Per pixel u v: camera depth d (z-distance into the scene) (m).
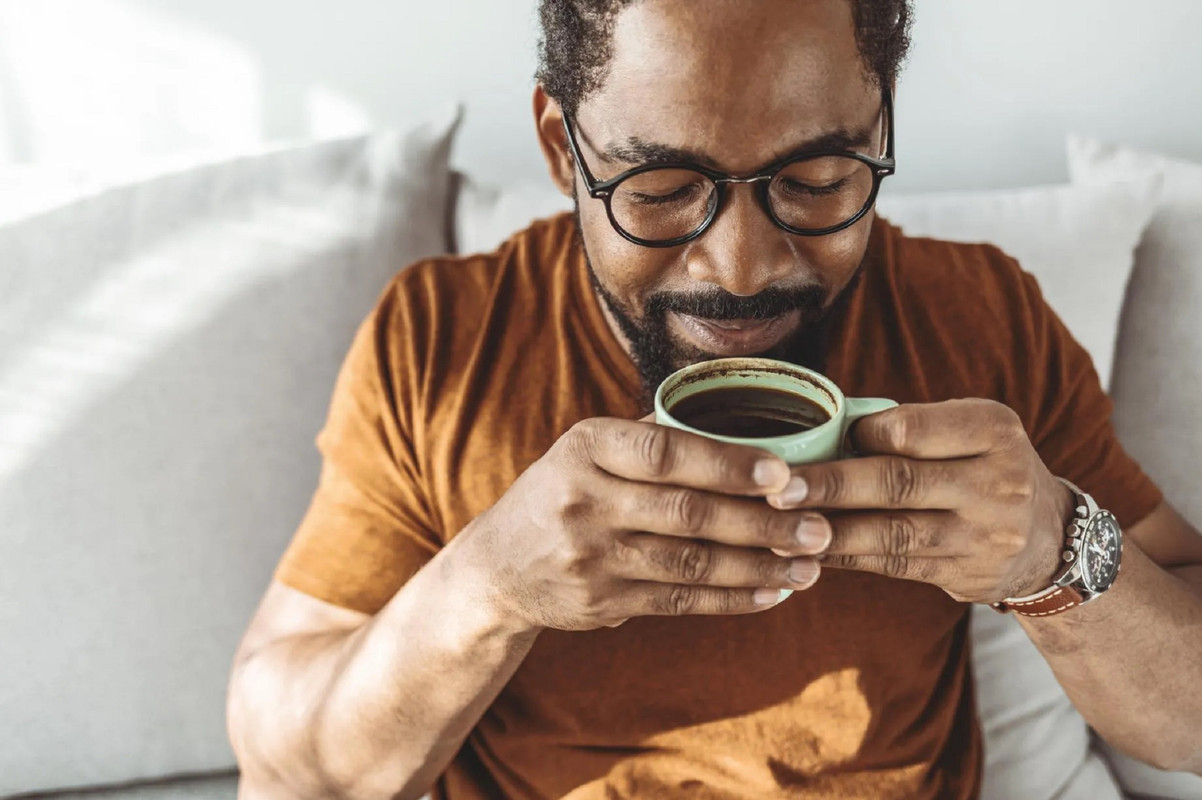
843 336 0.93
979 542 0.65
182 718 1.20
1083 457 0.99
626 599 0.68
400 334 0.97
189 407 1.17
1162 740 0.94
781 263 0.74
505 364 0.94
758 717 0.90
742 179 0.70
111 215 1.19
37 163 1.51
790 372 0.64
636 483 0.62
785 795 0.90
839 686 0.90
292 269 1.20
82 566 1.15
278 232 1.21
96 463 1.15
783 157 0.69
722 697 0.90
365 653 0.87
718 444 0.58
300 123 1.50
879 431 0.62
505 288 0.98
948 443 0.62
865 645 0.90
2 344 1.15
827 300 0.79
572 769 0.93
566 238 1.00
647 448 0.59
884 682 0.91
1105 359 1.22
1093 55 1.41
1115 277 1.22
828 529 0.60
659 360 0.82
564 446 0.64
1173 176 1.29
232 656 1.20
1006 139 1.47
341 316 1.21
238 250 1.19
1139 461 1.25
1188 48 1.40
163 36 1.45
